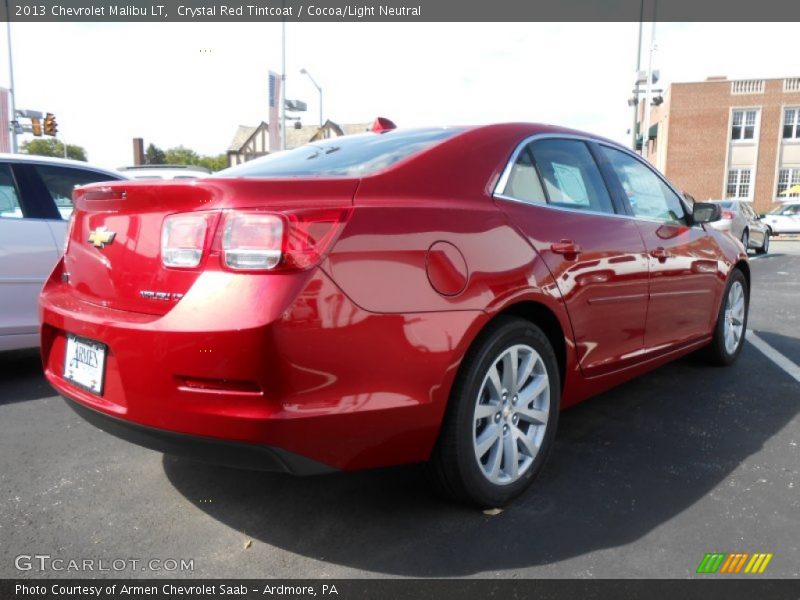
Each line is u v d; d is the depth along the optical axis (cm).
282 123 2136
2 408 384
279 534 238
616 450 313
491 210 255
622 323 317
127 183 223
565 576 210
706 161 3722
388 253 213
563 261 274
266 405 194
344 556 223
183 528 243
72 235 261
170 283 207
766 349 519
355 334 204
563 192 300
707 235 414
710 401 387
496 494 249
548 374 270
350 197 217
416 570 214
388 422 213
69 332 239
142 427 210
